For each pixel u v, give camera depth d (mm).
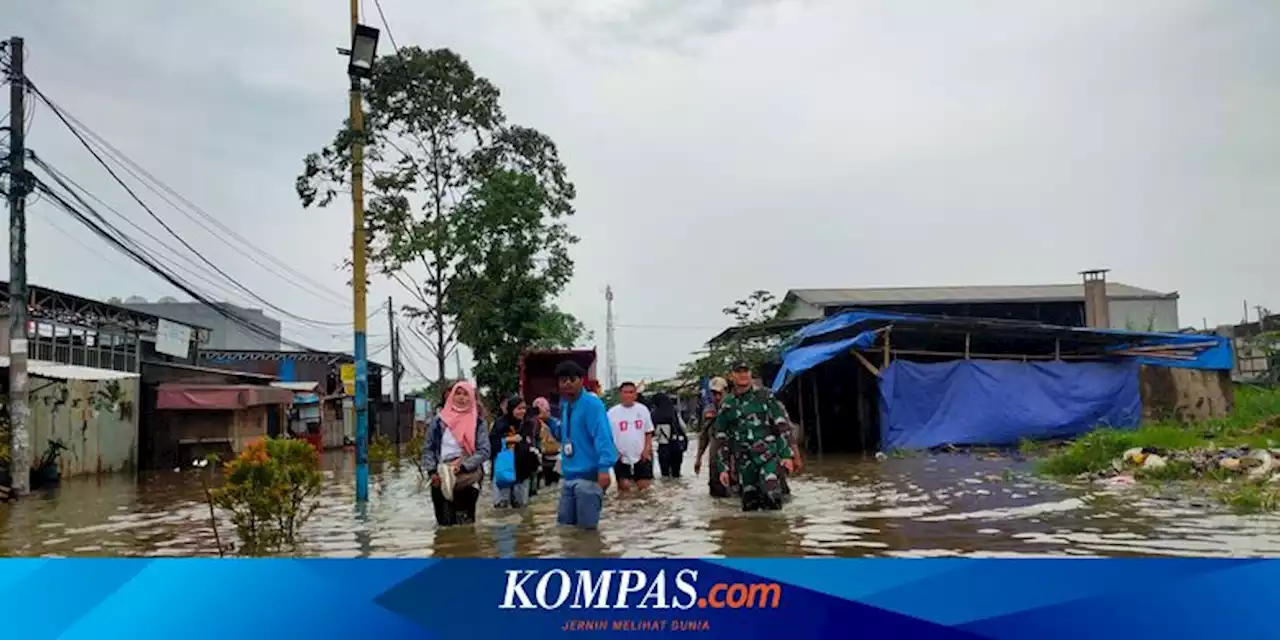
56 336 23672
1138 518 7941
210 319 53156
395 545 7746
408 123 21438
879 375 20344
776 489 9219
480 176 22234
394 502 12000
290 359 40812
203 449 26500
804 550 6773
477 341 22250
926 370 20531
